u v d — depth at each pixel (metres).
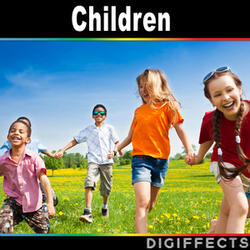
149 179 3.05
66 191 11.96
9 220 3.07
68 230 4.14
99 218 5.05
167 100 3.27
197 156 3.15
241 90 2.71
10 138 3.19
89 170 5.20
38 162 3.22
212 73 2.66
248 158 2.66
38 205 3.23
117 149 3.81
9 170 3.22
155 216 5.11
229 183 2.69
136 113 3.47
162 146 3.22
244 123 2.68
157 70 3.42
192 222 4.59
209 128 2.95
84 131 5.59
